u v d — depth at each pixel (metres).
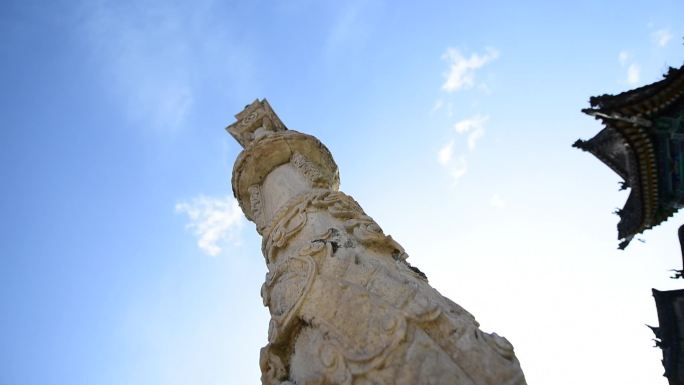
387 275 9.27
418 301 8.52
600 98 24.58
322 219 11.98
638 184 28.69
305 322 9.23
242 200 17.02
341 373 7.79
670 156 25.69
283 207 12.82
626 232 32.25
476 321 8.92
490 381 7.25
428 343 7.77
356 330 8.34
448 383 7.09
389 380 7.41
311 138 16.88
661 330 25.33
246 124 20.36
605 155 34.09
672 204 27.97
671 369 24.53
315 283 9.51
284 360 9.55
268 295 10.83
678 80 23.38
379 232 11.22
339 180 17.95
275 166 16.27
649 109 24.53
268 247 12.30
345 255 10.02
